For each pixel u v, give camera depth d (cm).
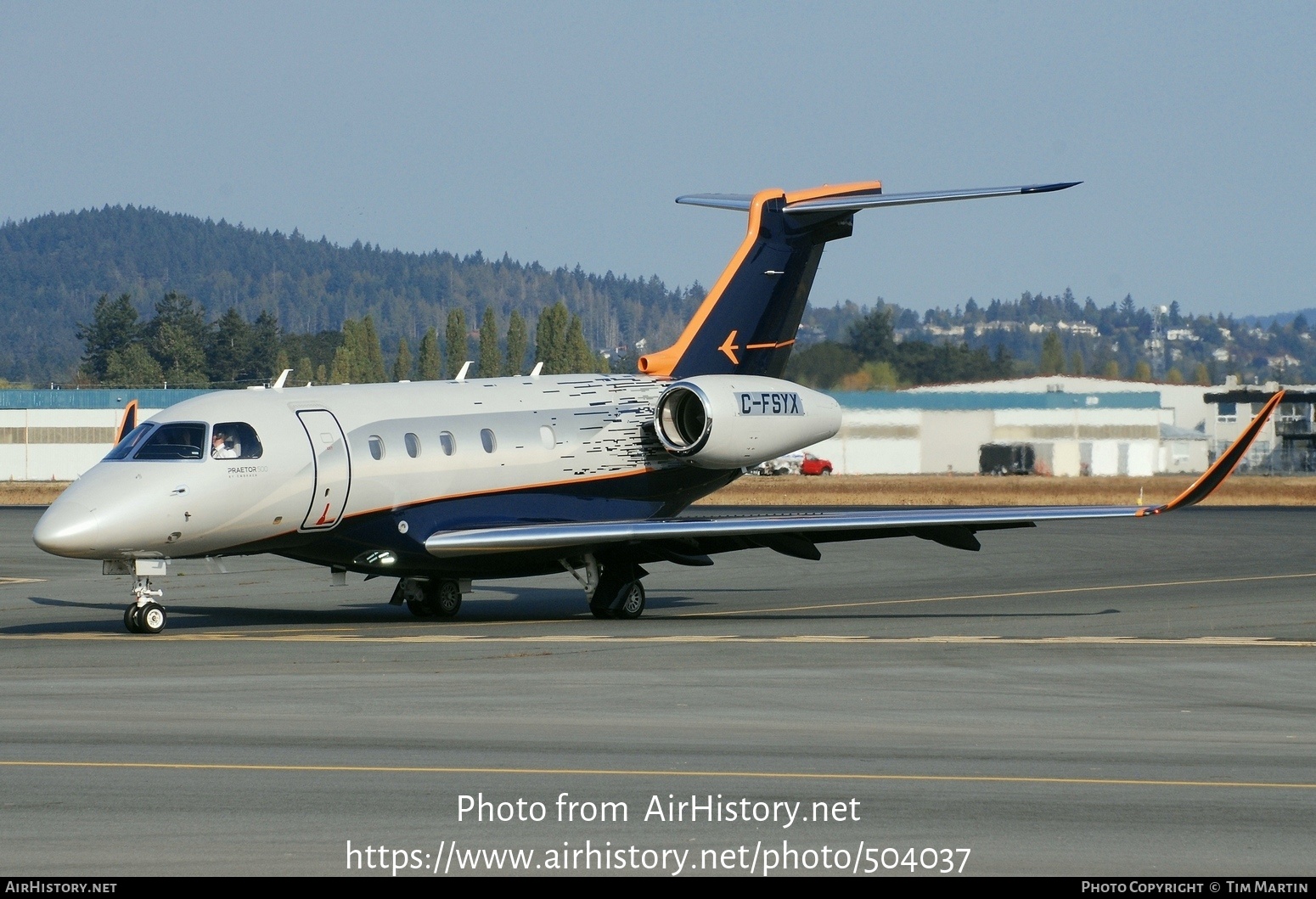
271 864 3312
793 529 8419
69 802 3872
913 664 6681
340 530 8469
